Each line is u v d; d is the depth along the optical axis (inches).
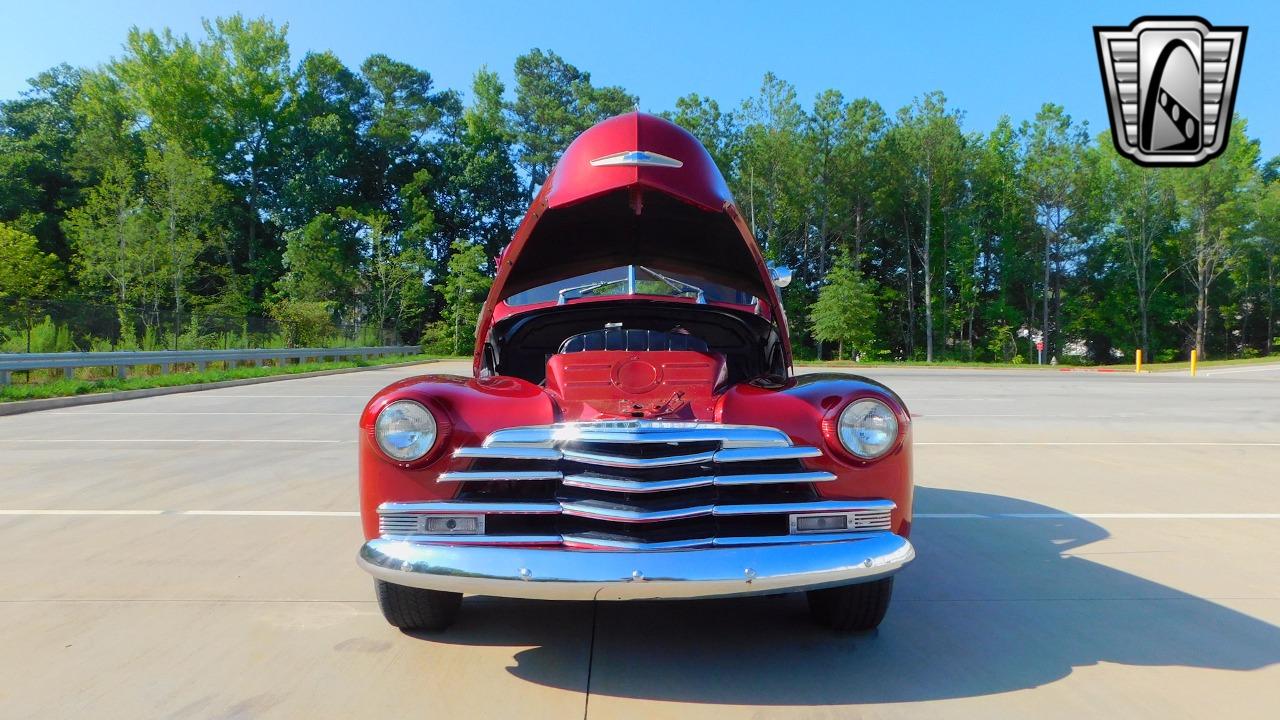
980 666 115.7
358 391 699.4
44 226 1819.6
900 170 2049.7
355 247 2162.9
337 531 196.7
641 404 121.1
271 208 2167.8
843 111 2087.8
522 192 2551.7
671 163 136.9
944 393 694.5
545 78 2733.8
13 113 2185.0
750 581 102.6
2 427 420.5
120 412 504.4
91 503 229.1
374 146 2372.0
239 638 126.4
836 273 1999.3
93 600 144.7
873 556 106.9
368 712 100.8
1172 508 227.6
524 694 106.4
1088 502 235.9
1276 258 2140.7
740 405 116.9
